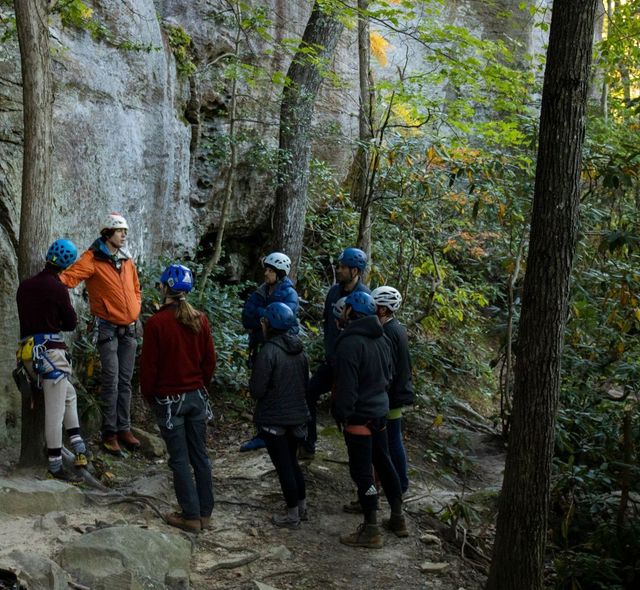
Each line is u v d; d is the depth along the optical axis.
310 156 10.01
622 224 8.06
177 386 4.75
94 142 6.86
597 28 14.98
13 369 5.58
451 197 9.35
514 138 8.81
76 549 4.07
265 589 4.27
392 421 5.59
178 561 4.38
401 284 10.07
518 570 4.30
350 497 5.86
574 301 7.66
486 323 12.42
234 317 8.51
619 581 5.58
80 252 6.62
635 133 9.97
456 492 6.88
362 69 9.76
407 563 4.94
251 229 10.66
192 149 9.41
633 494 7.15
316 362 8.38
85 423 6.08
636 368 6.93
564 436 7.10
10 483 4.71
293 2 10.83
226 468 6.18
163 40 8.66
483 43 8.59
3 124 5.78
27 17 4.77
